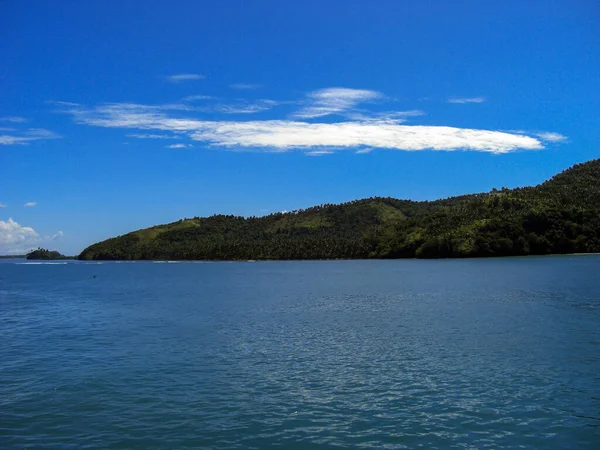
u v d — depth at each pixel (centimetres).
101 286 12794
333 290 9850
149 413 2492
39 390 2895
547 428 2258
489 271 13888
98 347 4169
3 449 2089
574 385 2855
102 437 2209
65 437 2212
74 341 4491
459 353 3684
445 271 14950
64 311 7131
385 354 3700
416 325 5041
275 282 13100
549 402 2581
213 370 3297
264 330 4909
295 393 2775
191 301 8212
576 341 4028
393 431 2241
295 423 2344
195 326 5266
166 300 8488
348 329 4881
